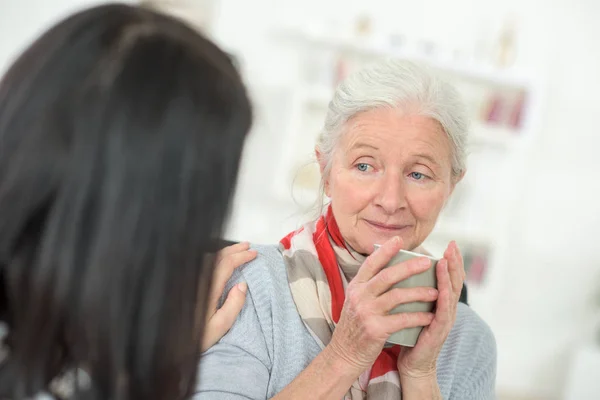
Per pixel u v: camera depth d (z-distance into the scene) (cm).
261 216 383
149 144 49
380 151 99
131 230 50
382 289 88
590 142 424
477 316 117
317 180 313
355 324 89
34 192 49
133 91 49
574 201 427
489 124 402
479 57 402
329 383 90
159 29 53
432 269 88
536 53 411
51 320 50
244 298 100
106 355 51
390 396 99
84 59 51
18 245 50
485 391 111
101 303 50
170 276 52
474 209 412
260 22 376
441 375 107
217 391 94
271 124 381
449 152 103
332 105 105
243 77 58
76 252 49
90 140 48
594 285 435
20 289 51
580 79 418
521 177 404
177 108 50
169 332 54
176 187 51
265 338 100
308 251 108
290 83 384
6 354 52
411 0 394
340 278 106
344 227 104
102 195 49
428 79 100
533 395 430
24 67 52
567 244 429
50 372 52
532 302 429
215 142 52
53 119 49
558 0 409
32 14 345
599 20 416
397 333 91
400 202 100
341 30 375
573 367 389
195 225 53
